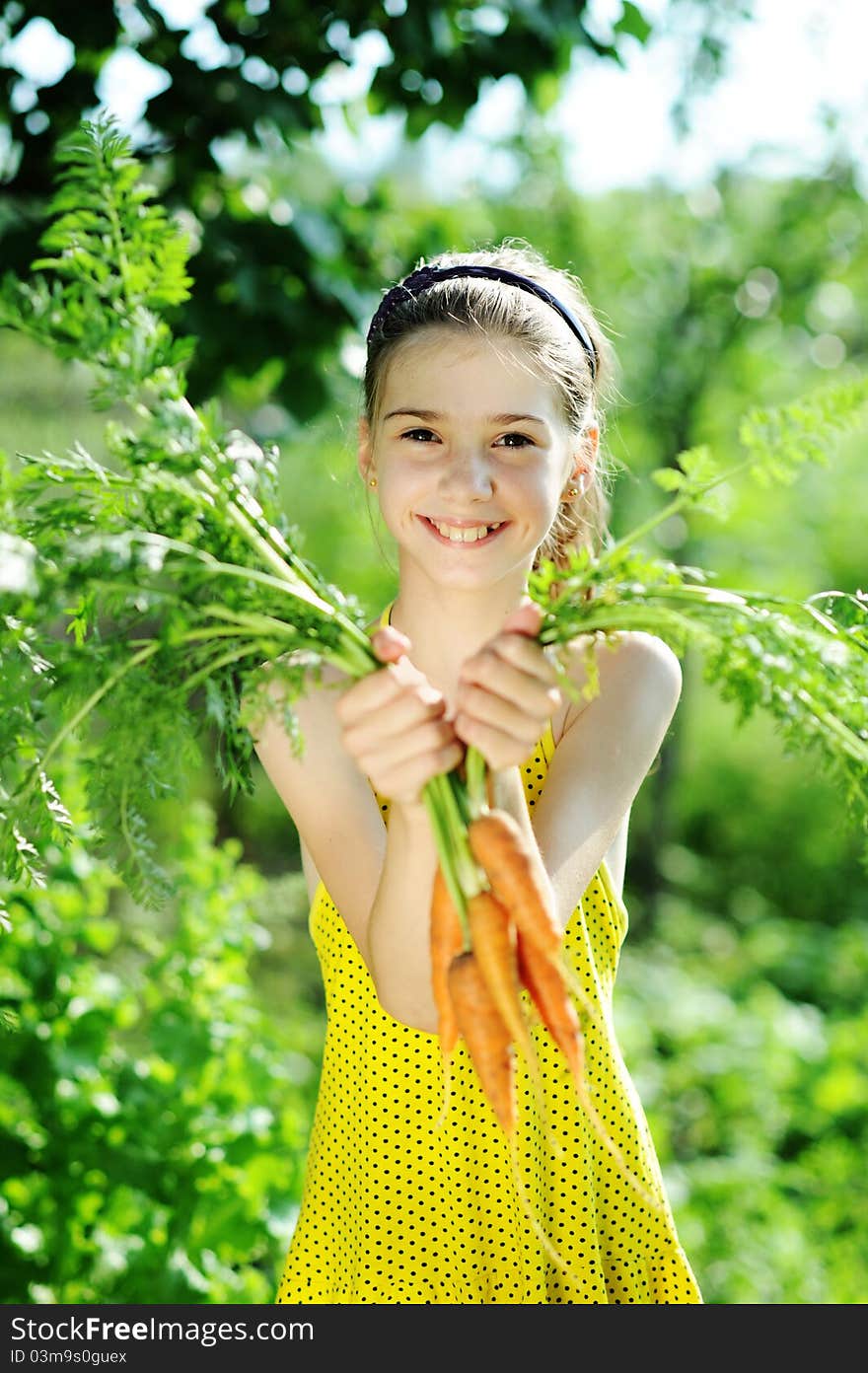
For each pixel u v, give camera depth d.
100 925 3.10
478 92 4.14
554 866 1.83
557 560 2.28
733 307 9.73
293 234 4.02
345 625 1.54
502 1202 1.88
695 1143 5.04
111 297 1.59
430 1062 1.90
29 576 1.38
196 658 1.54
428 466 1.84
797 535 11.47
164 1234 3.01
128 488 1.58
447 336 1.86
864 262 9.73
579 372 1.99
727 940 9.16
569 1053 1.52
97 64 3.78
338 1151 1.99
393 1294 1.88
